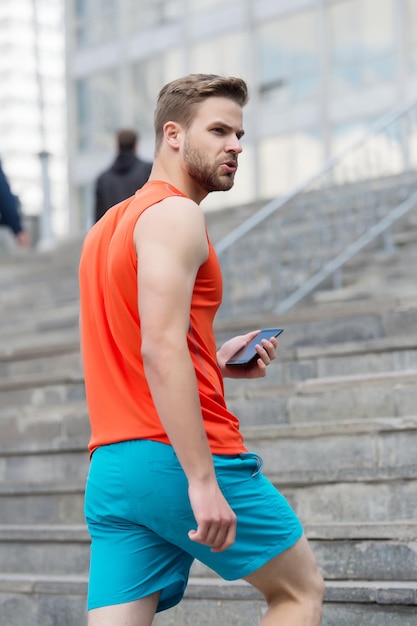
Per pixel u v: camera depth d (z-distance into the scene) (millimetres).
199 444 4465
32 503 9602
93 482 4918
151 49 52281
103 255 5000
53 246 33469
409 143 19422
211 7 50031
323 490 8094
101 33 54188
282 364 10703
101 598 4852
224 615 7219
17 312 21922
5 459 10453
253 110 47875
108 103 53969
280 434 8812
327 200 17281
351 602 6750
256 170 47500
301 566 4914
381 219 17297
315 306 15125
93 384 4953
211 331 4953
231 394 9953
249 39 48344
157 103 5113
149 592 4871
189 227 4652
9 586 8219
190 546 4809
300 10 46656
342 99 45344
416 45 43406
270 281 15586
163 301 4512
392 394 9125
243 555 4836
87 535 8547
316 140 45938
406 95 43406
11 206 13680
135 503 4766
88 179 54719
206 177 4957
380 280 15602
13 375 14250
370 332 11242
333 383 9430
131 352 4805
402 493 7793
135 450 4754
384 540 7242
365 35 44719
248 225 14766
